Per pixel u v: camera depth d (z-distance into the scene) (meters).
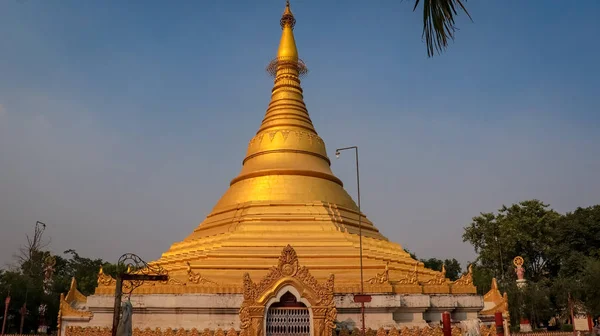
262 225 33.41
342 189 40.59
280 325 24.61
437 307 29.27
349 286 27.62
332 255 30.61
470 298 30.34
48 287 72.31
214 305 26.84
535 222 79.38
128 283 27.70
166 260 33.97
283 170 38.03
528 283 70.00
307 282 24.97
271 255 30.36
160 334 25.22
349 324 27.00
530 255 82.06
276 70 45.25
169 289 27.36
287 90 43.66
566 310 62.81
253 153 40.66
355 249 31.58
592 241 75.50
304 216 34.28
